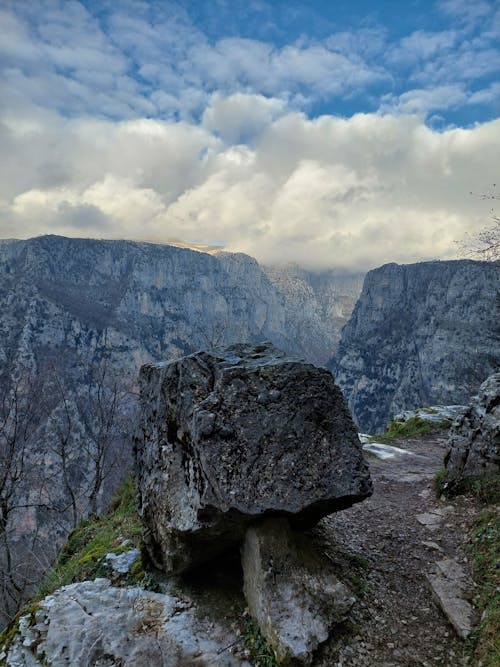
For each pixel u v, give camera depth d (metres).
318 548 6.58
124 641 4.90
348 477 5.56
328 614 5.09
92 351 126.44
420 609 5.66
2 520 14.75
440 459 13.27
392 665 4.75
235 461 5.33
